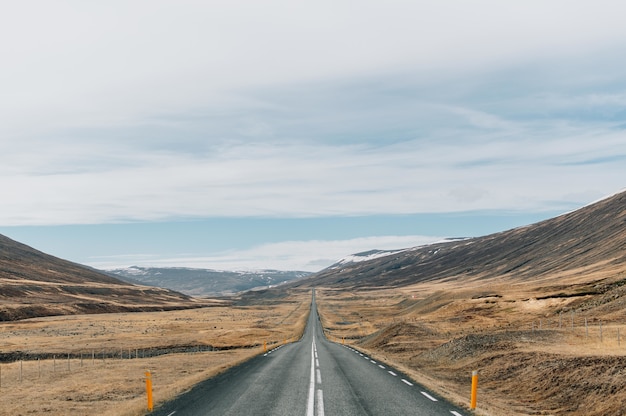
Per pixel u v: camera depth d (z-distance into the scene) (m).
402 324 63.59
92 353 57.12
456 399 18.17
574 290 84.88
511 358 28.89
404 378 24.33
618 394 17.89
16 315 136.62
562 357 24.62
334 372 26.67
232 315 159.62
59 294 197.62
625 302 56.88
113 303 189.62
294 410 15.78
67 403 21.72
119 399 22.36
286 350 46.69
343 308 184.12
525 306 80.62
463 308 89.44
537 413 18.72
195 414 15.27
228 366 30.62
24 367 43.25
